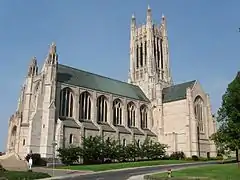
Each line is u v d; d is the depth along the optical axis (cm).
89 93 9169
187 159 9106
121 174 4741
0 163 5556
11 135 8631
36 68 9181
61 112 8219
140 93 11806
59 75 8794
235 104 7031
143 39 13088
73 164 7219
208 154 10512
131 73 12938
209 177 3866
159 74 12744
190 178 3672
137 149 8756
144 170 5500
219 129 7494
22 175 4138
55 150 7431
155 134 10894
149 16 13138
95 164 7194
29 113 8562
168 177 3800
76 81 9162
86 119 8925
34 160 6919
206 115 11056
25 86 9231
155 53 12925
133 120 10650
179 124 10431
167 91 11869
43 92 8100
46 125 7612
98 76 10675
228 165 5947
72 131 7912
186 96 10469
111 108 9706
